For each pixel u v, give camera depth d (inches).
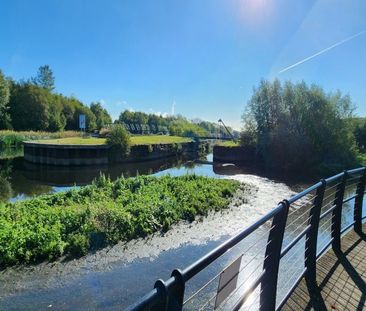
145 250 295.7
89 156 1101.7
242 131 1451.8
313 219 129.9
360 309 110.9
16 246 260.1
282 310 109.3
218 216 413.1
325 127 1175.0
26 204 382.6
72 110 2738.7
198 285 227.3
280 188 713.6
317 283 128.3
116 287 232.4
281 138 1198.3
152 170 1066.1
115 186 496.4
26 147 1167.6
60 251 269.6
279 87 1359.5
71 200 414.3
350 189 601.6
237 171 1085.1
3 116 2015.3
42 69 3070.9
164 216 368.8
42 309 204.1
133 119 3846.0
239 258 72.1
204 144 2047.2
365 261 150.7
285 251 104.1
